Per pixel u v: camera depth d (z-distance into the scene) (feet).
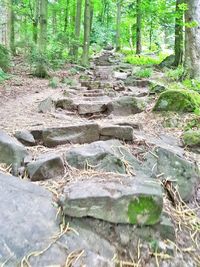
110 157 9.44
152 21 64.08
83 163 9.33
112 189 7.41
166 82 29.22
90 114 18.35
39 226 6.82
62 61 48.39
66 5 72.02
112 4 101.40
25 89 28.07
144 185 7.82
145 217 7.29
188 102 16.56
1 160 9.42
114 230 7.10
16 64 44.75
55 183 8.57
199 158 11.81
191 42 26.68
